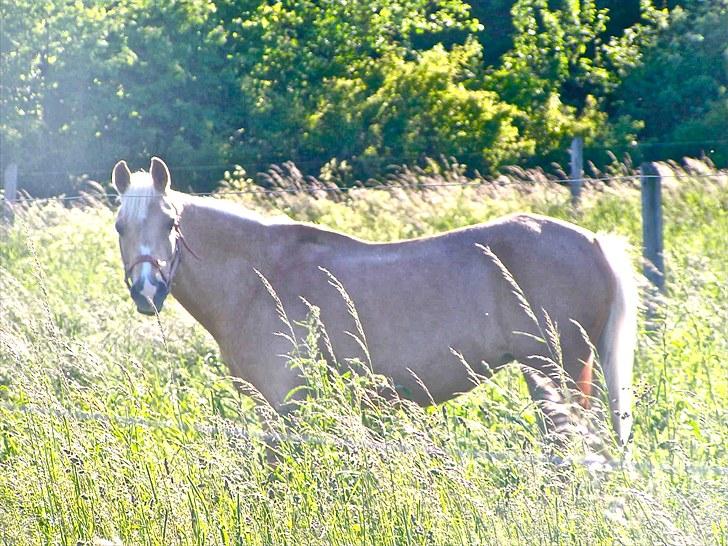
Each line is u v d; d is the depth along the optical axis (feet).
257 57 180.34
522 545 24.66
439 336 33.42
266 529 26.23
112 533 26.86
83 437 29.50
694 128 182.91
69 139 160.97
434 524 25.44
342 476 27.61
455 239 34.01
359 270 33.78
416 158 158.81
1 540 27.73
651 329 43.80
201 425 29.89
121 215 32.78
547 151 171.42
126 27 169.48
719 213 70.44
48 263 59.21
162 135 166.61
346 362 33.76
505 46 224.74
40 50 162.81
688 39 200.44
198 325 45.83
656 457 30.99
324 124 164.96
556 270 33.17
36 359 32.01
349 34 189.06
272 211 77.41
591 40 225.35
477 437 31.58
